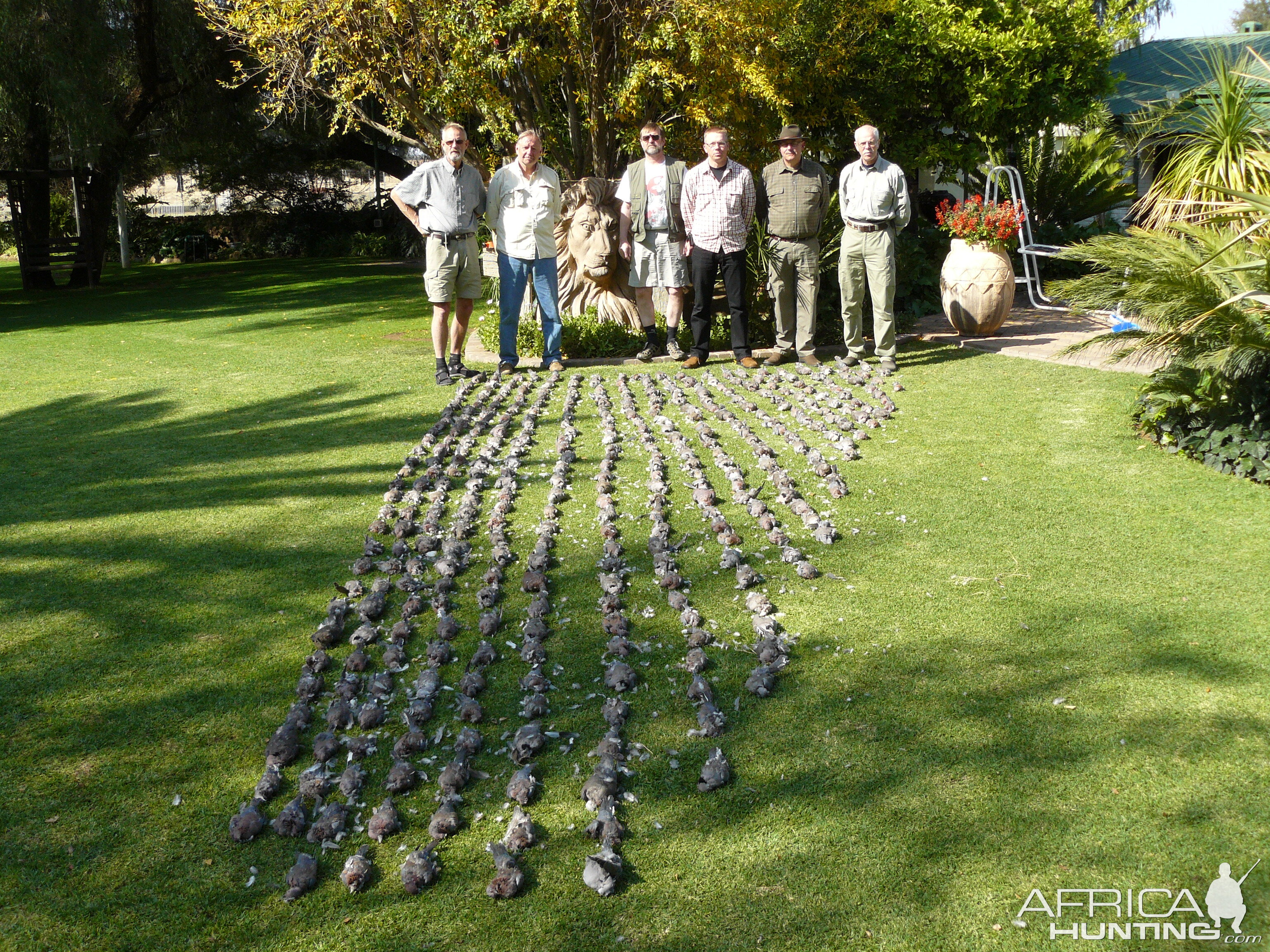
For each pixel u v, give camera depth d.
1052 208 14.20
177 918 2.34
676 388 7.67
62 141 21.80
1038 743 2.86
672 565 4.21
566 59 9.94
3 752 3.04
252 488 5.68
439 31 9.45
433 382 8.42
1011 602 3.76
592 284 9.88
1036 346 8.55
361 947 2.24
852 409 6.78
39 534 5.00
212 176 31.84
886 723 3.01
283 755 2.92
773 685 3.24
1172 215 7.88
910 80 12.56
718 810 2.65
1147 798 2.60
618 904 2.33
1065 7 12.52
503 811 2.70
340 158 31.95
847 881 2.37
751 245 9.55
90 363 10.23
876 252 7.78
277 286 19.91
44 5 17.19
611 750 2.89
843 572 4.13
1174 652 3.32
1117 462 5.41
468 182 8.17
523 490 5.41
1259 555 4.08
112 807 2.76
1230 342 5.10
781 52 10.67
